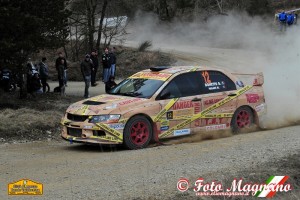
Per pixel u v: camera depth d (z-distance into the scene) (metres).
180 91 9.23
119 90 9.60
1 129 10.16
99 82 23.84
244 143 8.69
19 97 15.05
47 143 9.72
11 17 12.32
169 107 8.96
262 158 7.39
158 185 6.04
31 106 13.12
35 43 13.62
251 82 11.36
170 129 8.99
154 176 6.48
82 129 8.45
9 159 7.93
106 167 7.11
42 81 17.86
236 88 10.04
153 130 8.82
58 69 17.02
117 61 28.80
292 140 8.80
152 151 8.25
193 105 9.29
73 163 7.47
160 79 9.25
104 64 20.64
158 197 5.52
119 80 24.53
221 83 9.88
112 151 8.42
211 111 9.55
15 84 17.70
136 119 8.55
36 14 13.57
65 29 14.81
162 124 8.88
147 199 5.43
